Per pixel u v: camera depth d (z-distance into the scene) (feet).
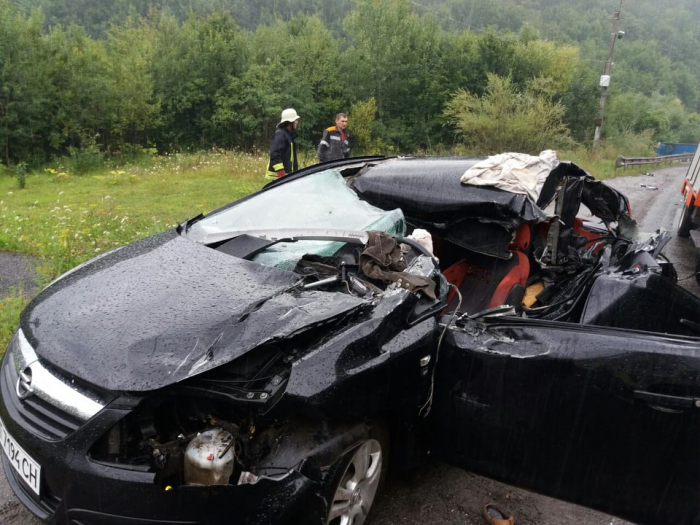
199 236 10.71
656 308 10.93
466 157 14.11
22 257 21.58
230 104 84.74
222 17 92.63
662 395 7.52
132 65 78.33
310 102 90.43
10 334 13.56
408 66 96.17
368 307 8.22
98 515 6.46
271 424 6.99
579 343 8.02
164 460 6.40
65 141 68.28
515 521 9.24
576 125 111.14
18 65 62.18
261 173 49.88
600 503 8.11
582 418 7.94
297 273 8.93
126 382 6.54
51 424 6.89
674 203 46.65
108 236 23.49
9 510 8.79
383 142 95.14
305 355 7.22
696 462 7.49
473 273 13.35
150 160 70.64
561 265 13.84
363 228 10.48
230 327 7.32
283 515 6.54
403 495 9.60
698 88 449.06
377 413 7.73
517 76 101.40
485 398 8.43
